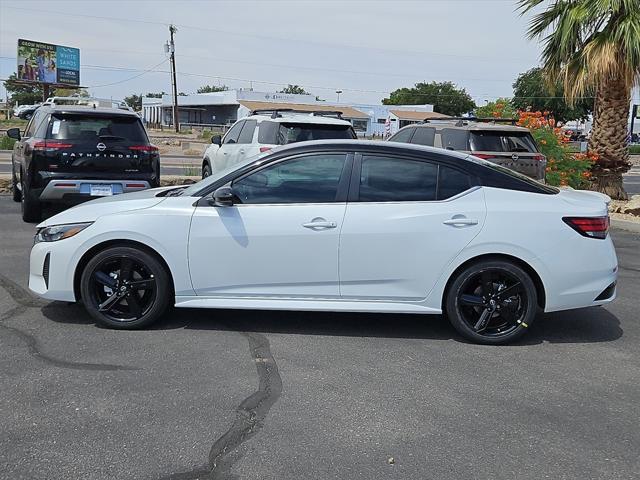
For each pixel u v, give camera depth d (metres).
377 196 5.59
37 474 3.42
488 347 5.56
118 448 3.71
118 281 5.62
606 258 5.61
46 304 6.29
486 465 3.64
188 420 4.05
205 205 5.61
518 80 58.16
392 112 69.94
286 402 4.35
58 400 4.27
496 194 5.61
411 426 4.07
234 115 76.56
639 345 5.72
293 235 5.50
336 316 6.27
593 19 13.90
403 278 5.54
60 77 65.25
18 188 12.47
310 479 3.45
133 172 9.96
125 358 5.02
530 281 5.53
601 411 4.38
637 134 66.00
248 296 5.62
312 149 5.67
